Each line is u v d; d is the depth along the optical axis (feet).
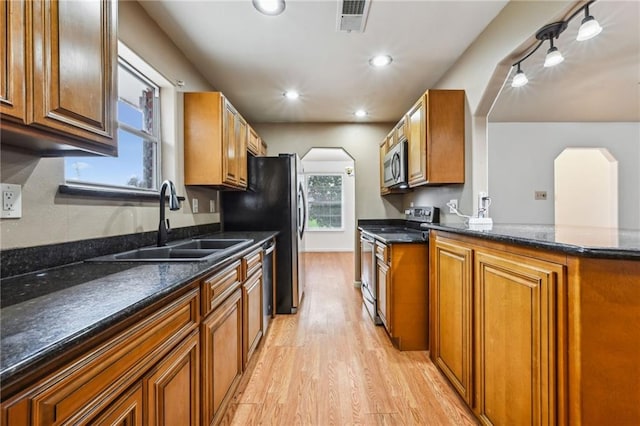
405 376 6.44
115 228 5.34
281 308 10.35
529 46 5.83
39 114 2.70
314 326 9.23
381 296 8.85
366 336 8.49
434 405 5.49
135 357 2.64
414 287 7.72
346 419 5.15
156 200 6.64
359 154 13.99
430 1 5.99
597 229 5.47
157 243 6.27
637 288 2.98
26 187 3.69
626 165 12.14
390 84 9.94
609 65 7.32
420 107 8.29
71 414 1.98
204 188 9.21
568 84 8.55
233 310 5.34
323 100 11.28
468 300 5.10
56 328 2.02
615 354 3.01
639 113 11.12
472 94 7.51
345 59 8.30
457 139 7.84
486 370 4.62
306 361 7.09
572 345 3.14
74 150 3.63
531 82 8.46
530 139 12.03
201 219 9.04
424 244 7.75
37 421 1.76
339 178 25.49
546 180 12.07
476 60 7.32
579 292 3.06
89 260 4.55
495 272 4.38
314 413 5.30
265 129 13.99
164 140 7.45
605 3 5.13
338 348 7.75
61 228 4.20
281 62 8.44
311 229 25.43
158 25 6.68
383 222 14.01
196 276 3.61
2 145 3.37
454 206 7.15
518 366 3.89
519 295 3.87
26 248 3.69
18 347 1.75
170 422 3.20
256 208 10.67
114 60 3.69
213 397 4.38
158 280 3.32
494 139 12.01
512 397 4.01
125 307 2.43
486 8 6.24
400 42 7.46
